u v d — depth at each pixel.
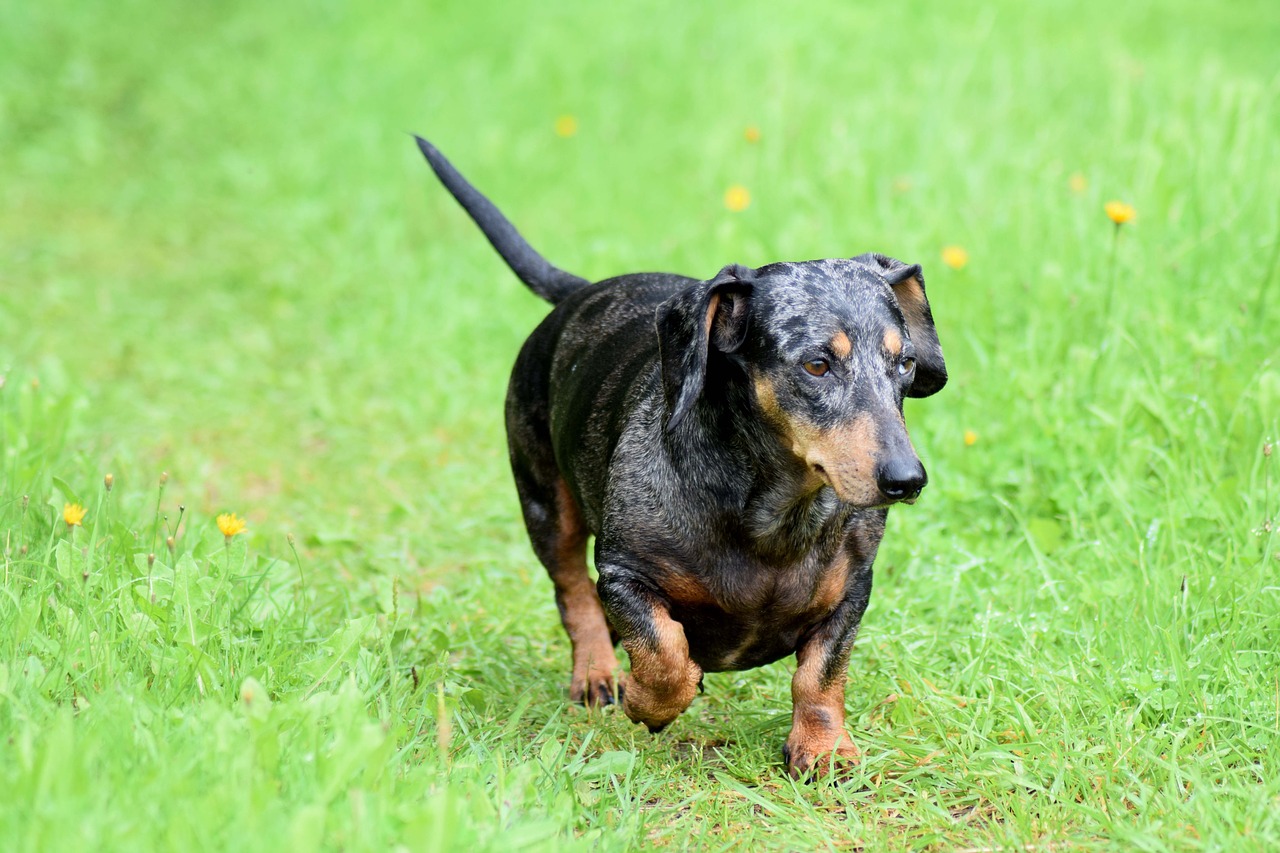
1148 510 5.55
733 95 12.47
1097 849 3.73
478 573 6.17
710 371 4.18
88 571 4.42
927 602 5.44
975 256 7.64
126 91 15.15
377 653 4.80
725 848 3.82
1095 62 12.02
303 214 11.65
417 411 8.19
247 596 4.77
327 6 17.28
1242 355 6.16
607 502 4.41
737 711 4.91
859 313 4.01
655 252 9.40
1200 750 4.25
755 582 4.27
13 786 3.09
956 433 6.43
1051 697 4.52
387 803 3.28
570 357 5.11
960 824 3.95
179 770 3.25
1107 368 6.37
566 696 5.09
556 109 13.01
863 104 10.46
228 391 8.47
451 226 11.13
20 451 5.69
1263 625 4.66
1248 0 16.23
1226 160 7.79
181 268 10.80
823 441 3.93
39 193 12.45
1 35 15.62
